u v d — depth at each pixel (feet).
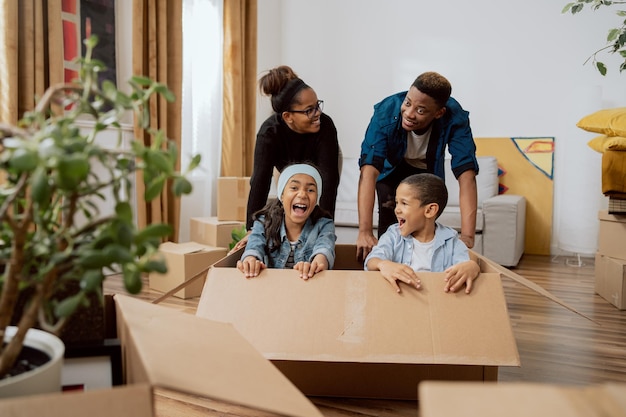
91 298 2.49
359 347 3.80
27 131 1.62
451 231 5.53
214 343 2.24
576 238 12.56
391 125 6.53
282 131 6.78
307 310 4.07
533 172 13.75
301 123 6.52
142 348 1.87
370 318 3.97
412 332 3.87
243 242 5.94
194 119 13.12
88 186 1.71
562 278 10.71
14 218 1.90
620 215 8.59
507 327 3.88
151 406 1.54
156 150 1.73
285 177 5.67
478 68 14.29
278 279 4.34
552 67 13.60
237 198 10.71
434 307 4.02
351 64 15.67
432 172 6.77
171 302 8.39
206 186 13.47
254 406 1.71
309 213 5.67
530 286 4.24
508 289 9.56
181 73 11.95
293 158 6.87
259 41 15.43
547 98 13.69
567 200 12.71
